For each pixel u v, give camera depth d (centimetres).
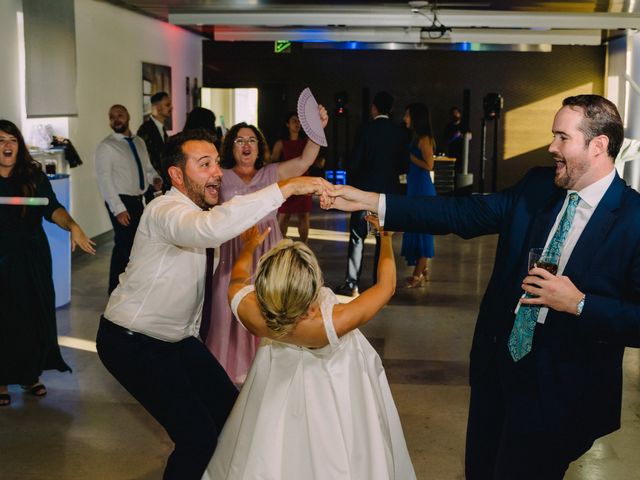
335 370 243
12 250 433
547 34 1329
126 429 406
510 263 255
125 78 1103
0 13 729
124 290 283
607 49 1617
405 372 503
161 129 779
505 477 244
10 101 755
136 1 1049
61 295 654
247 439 245
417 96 1680
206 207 300
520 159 1680
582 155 236
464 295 727
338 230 1130
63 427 407
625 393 472
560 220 246
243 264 272
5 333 433
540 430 240
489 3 1102
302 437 241
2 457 370
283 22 1117
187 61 1474
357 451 241
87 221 956
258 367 251
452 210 269
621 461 378
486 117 1540
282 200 259
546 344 240
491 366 257
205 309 427
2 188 427
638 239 231
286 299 227
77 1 920
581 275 237
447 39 1316
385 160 680
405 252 763
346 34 1347
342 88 1689
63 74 856
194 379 296
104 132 1018
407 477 263
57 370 489
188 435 276
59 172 838
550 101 1656
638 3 1038
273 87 1697
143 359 279
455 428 413
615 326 226
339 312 236
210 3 1070
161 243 275
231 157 436
